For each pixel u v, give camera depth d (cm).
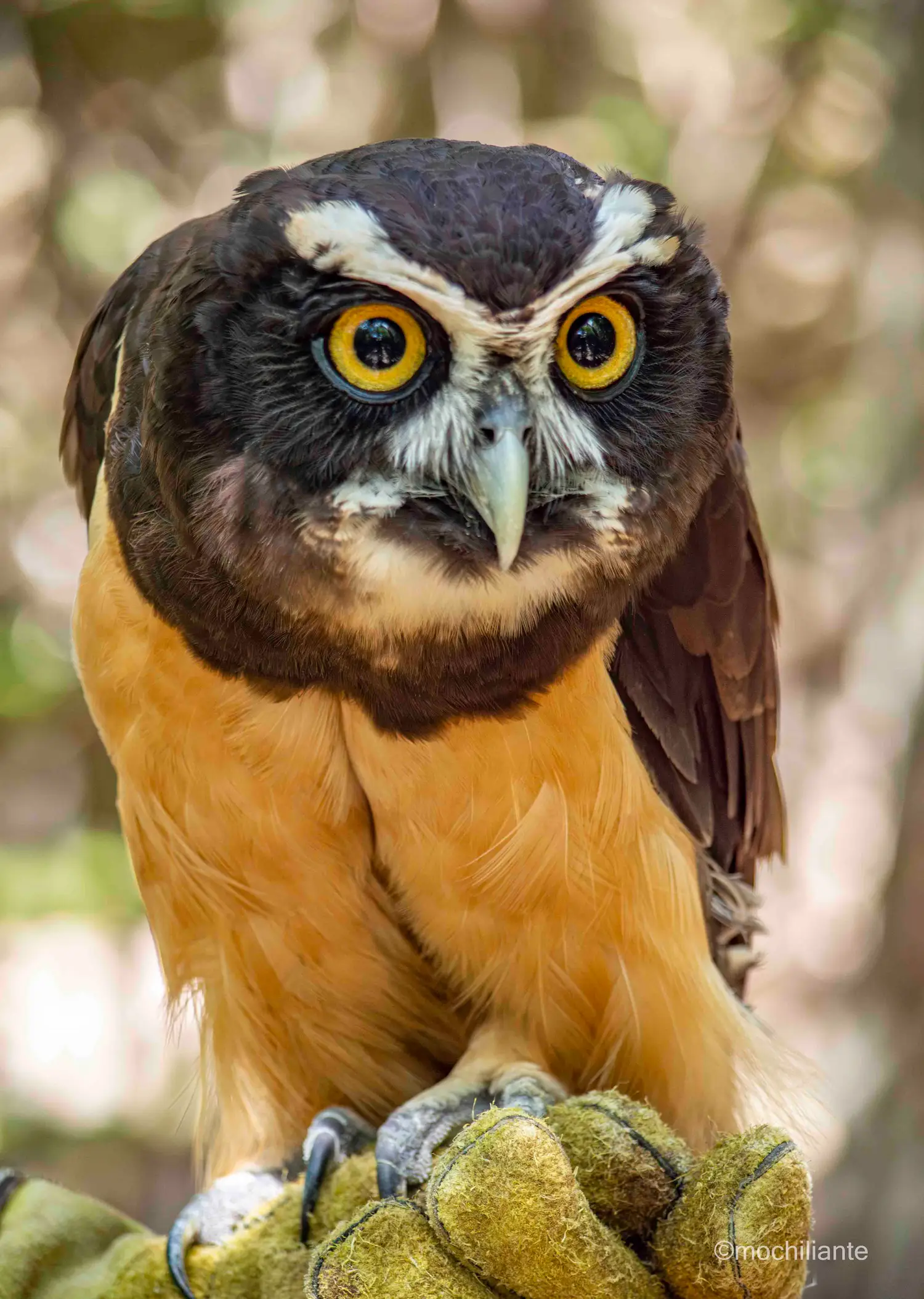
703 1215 617
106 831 1881
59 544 2084
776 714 987
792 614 2439
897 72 1941
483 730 741
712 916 928
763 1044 873
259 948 822
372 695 727
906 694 1856
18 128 2103
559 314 658
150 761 770
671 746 864
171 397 695
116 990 2053
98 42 2125
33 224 2119
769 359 2606
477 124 2175
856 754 2227
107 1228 751
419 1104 774
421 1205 657
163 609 727
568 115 2294
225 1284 729
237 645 718
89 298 2145
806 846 2278
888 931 1778
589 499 698
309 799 758
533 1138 618
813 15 2145
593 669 757
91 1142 1923
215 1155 912
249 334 673
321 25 2183
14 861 1791
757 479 2480
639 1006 826
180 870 803
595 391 687
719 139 2369
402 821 766
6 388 2111
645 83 2312
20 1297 715
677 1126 855
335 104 2177
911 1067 1717
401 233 647
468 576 694
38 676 1916
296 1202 754
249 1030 857
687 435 717
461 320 648
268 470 675
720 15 2261
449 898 792
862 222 2291
